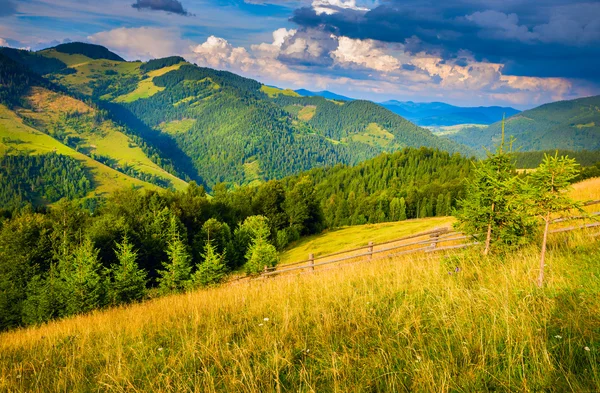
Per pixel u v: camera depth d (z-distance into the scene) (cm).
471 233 848
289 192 7381
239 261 5603
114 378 455
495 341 385
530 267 642
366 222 10844
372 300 638
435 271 777
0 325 3584
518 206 742
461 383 322
